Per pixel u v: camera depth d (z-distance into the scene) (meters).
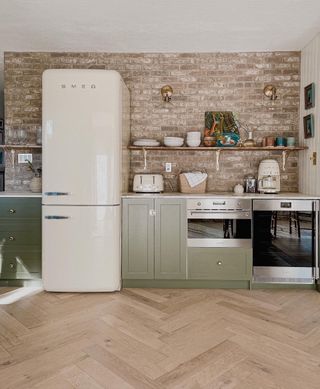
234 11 2.62
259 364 1.77
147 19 2.77
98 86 2.74
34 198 2.94
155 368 1.73
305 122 3.25
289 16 2.71
